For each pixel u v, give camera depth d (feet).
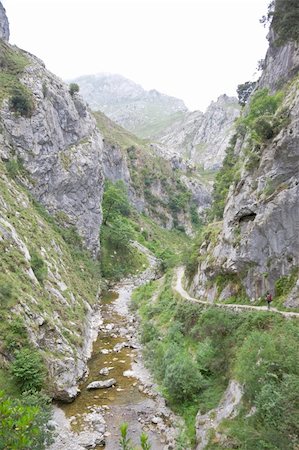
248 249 107.04
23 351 84.38
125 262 268.21
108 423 80.94
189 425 77.30
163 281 192.65
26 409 28.84
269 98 142.92
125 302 192.95
